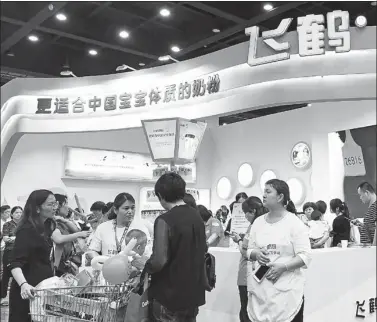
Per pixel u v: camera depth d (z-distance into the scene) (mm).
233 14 7250
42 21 7344
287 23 4363
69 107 5676
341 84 4230
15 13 7180
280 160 8352
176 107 5113
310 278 3338
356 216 6820
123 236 2641
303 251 2363
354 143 6980
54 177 8109
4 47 8508
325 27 4668
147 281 1989
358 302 3693
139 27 8336
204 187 9766
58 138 8180
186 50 8766
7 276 4535
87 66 9445
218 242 3998
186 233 1977
